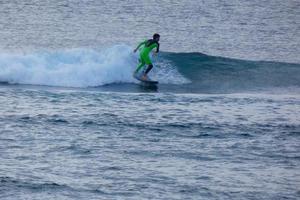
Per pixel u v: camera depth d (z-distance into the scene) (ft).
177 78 368.48
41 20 545.44
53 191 212.64
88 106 301.22
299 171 233.76
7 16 554.05
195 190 215.92
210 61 383.24
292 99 329.52
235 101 320.91
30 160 236.63
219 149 252.83
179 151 249.75
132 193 212.23
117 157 241.96
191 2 654.12
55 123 275.18
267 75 378.94
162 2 644.69
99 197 208.85
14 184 216.33
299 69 384.88
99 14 582.35
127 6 619.67
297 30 554.87
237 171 232.53
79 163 235.20
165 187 217.56
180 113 294.25
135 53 364.58
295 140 264.31
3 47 444.14
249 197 211.82
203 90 351.25
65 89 337.52
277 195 213.46
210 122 282.56
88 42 481.87
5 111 289.12
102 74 353.31
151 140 260.01
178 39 507.30
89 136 262.06
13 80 346.54
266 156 247.09
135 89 346.33
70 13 579.89
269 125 281.13
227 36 522.06
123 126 274.36
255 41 506.89
